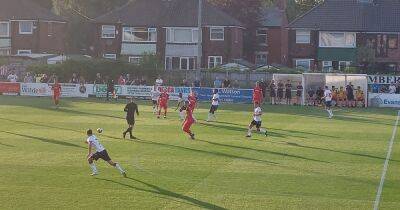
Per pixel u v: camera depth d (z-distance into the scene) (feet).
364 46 334.65
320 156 111.86
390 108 231.09
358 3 345.72
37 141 124.36
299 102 238.89
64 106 205.26
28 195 79.41
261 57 371.97
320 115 193.36
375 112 209.87
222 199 78.79
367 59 328.70
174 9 341.00
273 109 214.28
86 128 146.72
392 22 338.54
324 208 75.25
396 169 100.63
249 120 171.12
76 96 251.80
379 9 343.87
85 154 109.50
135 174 93.20
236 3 362.12
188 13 338.95
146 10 341.00
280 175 94.17
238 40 342.44
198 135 137.69
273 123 165.89
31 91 254.27
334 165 103.24
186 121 132.16
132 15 338.54
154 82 273.95
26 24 350.84
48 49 353.31
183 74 275.80
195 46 335.26
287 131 147.84
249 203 77.05
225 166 100.48
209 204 76.23
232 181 89.30
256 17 364.79
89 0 409.08
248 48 368.68
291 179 91.50
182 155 110.32
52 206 74.33
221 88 244.22
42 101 224.53
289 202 77.87
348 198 80.43
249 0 362.94
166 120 167.63
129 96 250.37
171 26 333.62
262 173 95.30
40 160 103.24
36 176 90.74
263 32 371.56
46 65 272.31
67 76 270.26
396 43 335.47
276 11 383.86
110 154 110.52
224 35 335.26
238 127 154.10
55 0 414.41
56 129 143.84
